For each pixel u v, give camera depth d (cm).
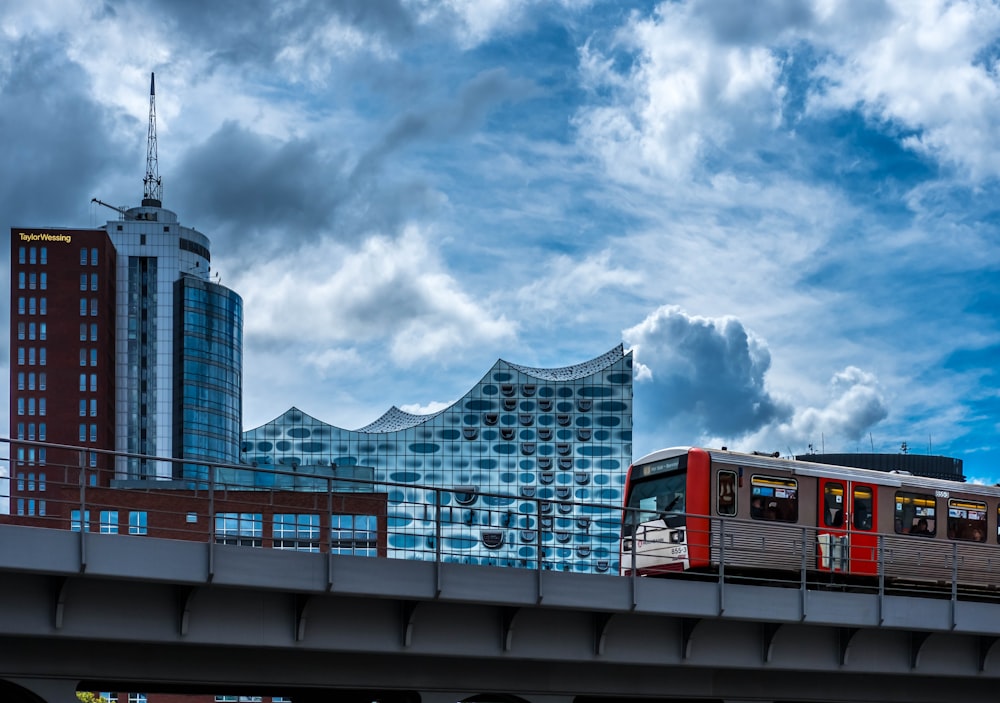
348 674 2478
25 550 1986
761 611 2911
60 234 19000
